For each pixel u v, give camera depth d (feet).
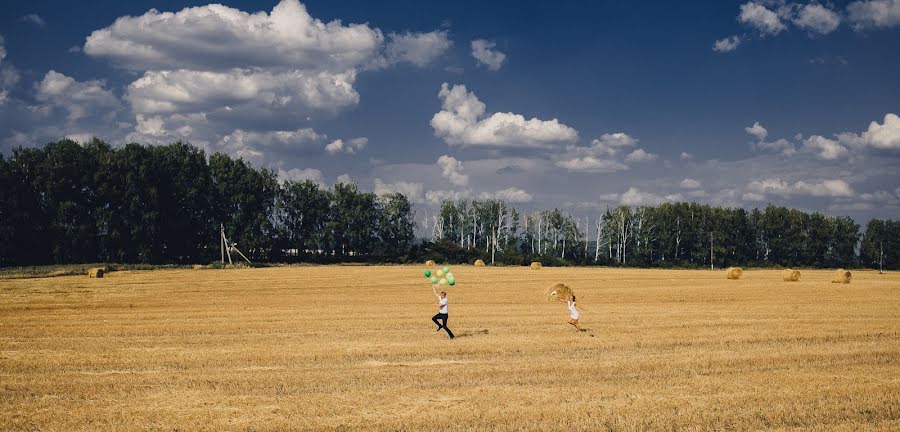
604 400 42.70
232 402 42.50
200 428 37.01
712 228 400.47
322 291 135.44
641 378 49.24
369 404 41.83
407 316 88.38
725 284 161.48
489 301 112.88
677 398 43.09
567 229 419.54
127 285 149.07
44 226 262.06
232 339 68.39
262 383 47.42
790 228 418.92
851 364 54.49
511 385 46.91
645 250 403.75
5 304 106.22
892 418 39.06
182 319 85.51
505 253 363.97
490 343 64.49
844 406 41.01
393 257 328.70
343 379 48.62
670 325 78.02
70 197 269.44
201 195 305.73
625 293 130.31
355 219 361.30
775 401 42.27
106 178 272.72
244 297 121.08
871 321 80.89
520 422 37.91
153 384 47.34
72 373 51.34
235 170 319.27
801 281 178.09
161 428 37.04
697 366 53.47
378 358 57.36
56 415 39.50
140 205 282.15
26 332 73.46
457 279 177.88
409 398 43.27
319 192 359.66
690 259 411.75
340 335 71.00
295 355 58.23
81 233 260.62
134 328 76.38
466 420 38.27
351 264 314.14
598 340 66.23
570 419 38.47
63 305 104.99
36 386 46.65
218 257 302.86
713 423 37.96
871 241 426.10
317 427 37.11
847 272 166.81
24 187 259.39
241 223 315.37
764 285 156.97
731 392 44.73
